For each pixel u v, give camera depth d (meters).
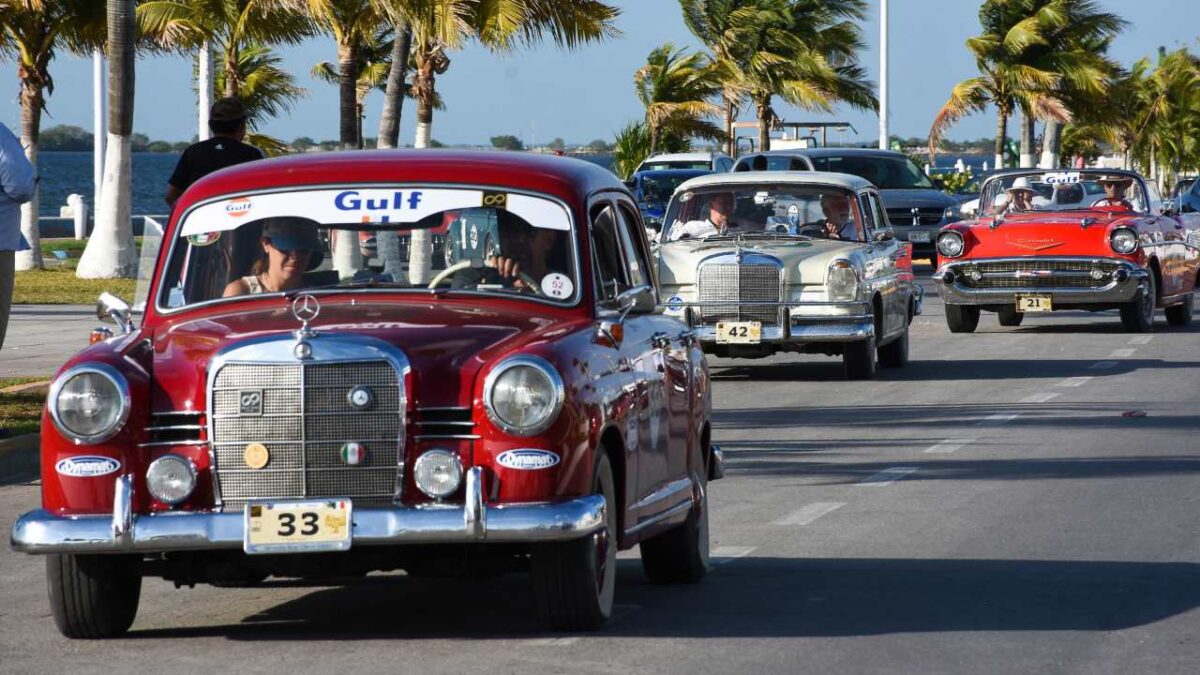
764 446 19.36
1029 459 18.25
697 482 12.38
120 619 10.45
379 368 9.66
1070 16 72.50
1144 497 15.82
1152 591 11.75
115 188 44.16
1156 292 34.25
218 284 11.08
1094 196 34.50
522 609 11.20
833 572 12.48
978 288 33.19
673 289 25.91
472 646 10.09
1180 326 36.06
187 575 10.10
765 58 76.19
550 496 9.55
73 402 9.69
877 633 10.48
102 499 9.67
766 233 26.48
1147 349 30.84
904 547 13.46
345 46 42.59
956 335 34.16
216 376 9.70
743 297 25.50
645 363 11.16
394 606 11.40
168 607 11.54
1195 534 13.98
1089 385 25.39
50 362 25.59
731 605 11.31
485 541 9.45
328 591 11.99
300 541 9.46
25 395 21.69
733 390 25.23
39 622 11.08
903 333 28.28
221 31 50.44
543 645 10.09
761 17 75.94
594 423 9.87
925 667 9.63
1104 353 30.20
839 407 22.98
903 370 27.83
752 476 17.25
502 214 11.08
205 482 9.72
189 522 9.52
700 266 25.62
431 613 11.12
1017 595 11.62
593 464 9.84
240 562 9.98
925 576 12.30
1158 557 13.02
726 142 92.06
